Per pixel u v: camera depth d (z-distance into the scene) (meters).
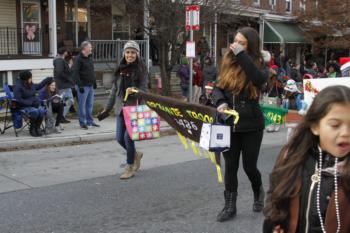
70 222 5.14
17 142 9.21
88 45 10.77
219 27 23.83
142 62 6.54
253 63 4.54
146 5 15.44
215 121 4.74
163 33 15.87
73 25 18.64
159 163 7.95
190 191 6.32
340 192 2.02
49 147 9.40
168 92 16.67
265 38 26.81
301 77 21.97
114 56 18.39
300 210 2.09
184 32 16.25
